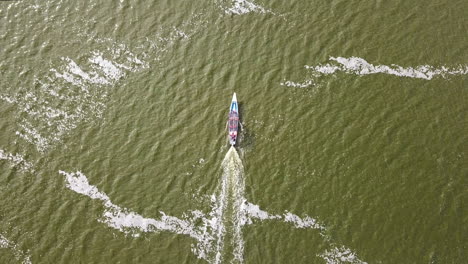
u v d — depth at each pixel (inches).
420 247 1264.8
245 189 1358.3
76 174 1395.2
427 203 1320.1
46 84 1540.4
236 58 1565.0
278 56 1562.5
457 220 1295.5
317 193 1346.0
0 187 1379.2
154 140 1438.2
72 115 1486.2
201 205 1342.3
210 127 1451.8
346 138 1419.8
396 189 1343.5
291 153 1405.0
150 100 1501.0
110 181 1382.9
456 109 1454.2
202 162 1401.3
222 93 1504.7
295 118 1457.9
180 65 1558.8
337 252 1267.2
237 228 1306.6
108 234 1310.3
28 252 1291.8
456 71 1517.0
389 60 1542.8
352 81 1510.8
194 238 1299.2
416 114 1449.3
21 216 1339.8
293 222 1309.1
